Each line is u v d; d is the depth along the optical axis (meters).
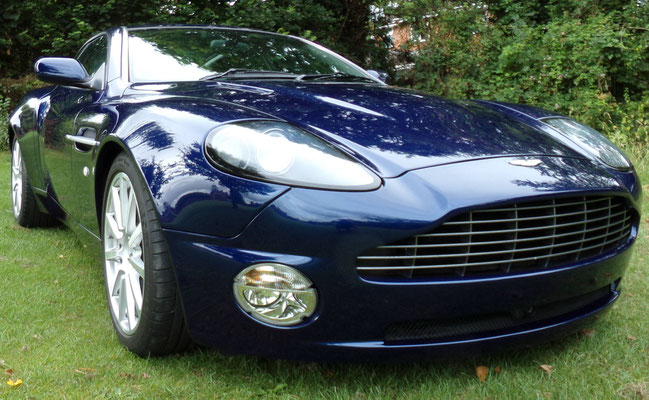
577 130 2.36
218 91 2.25
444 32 9.43
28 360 1.89
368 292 1.58
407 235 1.57
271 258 1.59
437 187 1.64
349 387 1.77
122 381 1.78
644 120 7.07
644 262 3.02
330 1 10.48
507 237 1.69
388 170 1.67
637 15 8.22
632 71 7.87
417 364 1.91
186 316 1.74
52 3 8.92
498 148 1.91
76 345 2.01
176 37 2.93
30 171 3.34
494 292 1.67
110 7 8.61
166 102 2.08
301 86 2.38
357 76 2.93
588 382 1.79
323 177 1.61
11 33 9.28
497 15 9.88
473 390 1.75
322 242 1.56
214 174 1.67
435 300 1.62
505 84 8.05
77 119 2.57
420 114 2.10
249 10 9.24
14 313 2.27
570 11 8.88
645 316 2.31
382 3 9.84
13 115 3.67
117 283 2.09
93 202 2.35
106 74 2.67
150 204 1.80
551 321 1.86
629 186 2.05
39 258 3.04
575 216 1.82
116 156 2.16
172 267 1.75
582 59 7.60
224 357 1.93
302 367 1.87
